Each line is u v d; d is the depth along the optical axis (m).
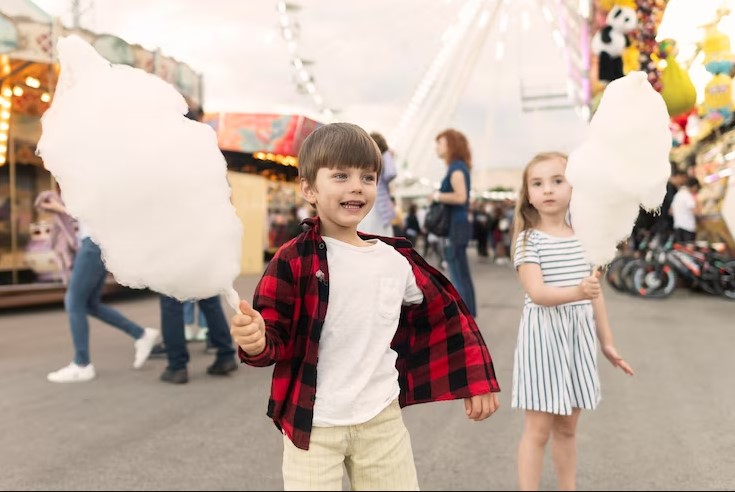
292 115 11.43
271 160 13.52
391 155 4.65
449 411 3.18
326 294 1.48
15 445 2.73
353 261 1.53
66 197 0.90
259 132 11.45
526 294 2.11
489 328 5.43
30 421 3.08
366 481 1.51
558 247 2.03
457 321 1.60
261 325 1.23
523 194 2.13
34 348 4.99
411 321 1.64
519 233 2.12
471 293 5.46
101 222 0.91
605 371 3.90
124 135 0.89
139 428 2.97
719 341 4.77
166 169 0.90
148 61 6.56
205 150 0.94
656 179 1.18
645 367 3.97
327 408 1.45
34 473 2.42
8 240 7.82
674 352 4.41
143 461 2.55
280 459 2.56
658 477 2.28
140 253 0.92
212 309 3.96
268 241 13.97
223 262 0.96
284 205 14.48
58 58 0.91
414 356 1.63
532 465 2.07
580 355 2.02
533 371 2.03
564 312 2.02
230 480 2.36
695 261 7.89
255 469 2.46
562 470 2.13
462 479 2.36
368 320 1.50
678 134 2.99
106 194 0.89
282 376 1.48
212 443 2.75
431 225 5.37
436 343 1.61
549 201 2.03
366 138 1.50
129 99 0.91
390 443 1.51
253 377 3.97
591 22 3.48
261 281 1.48
